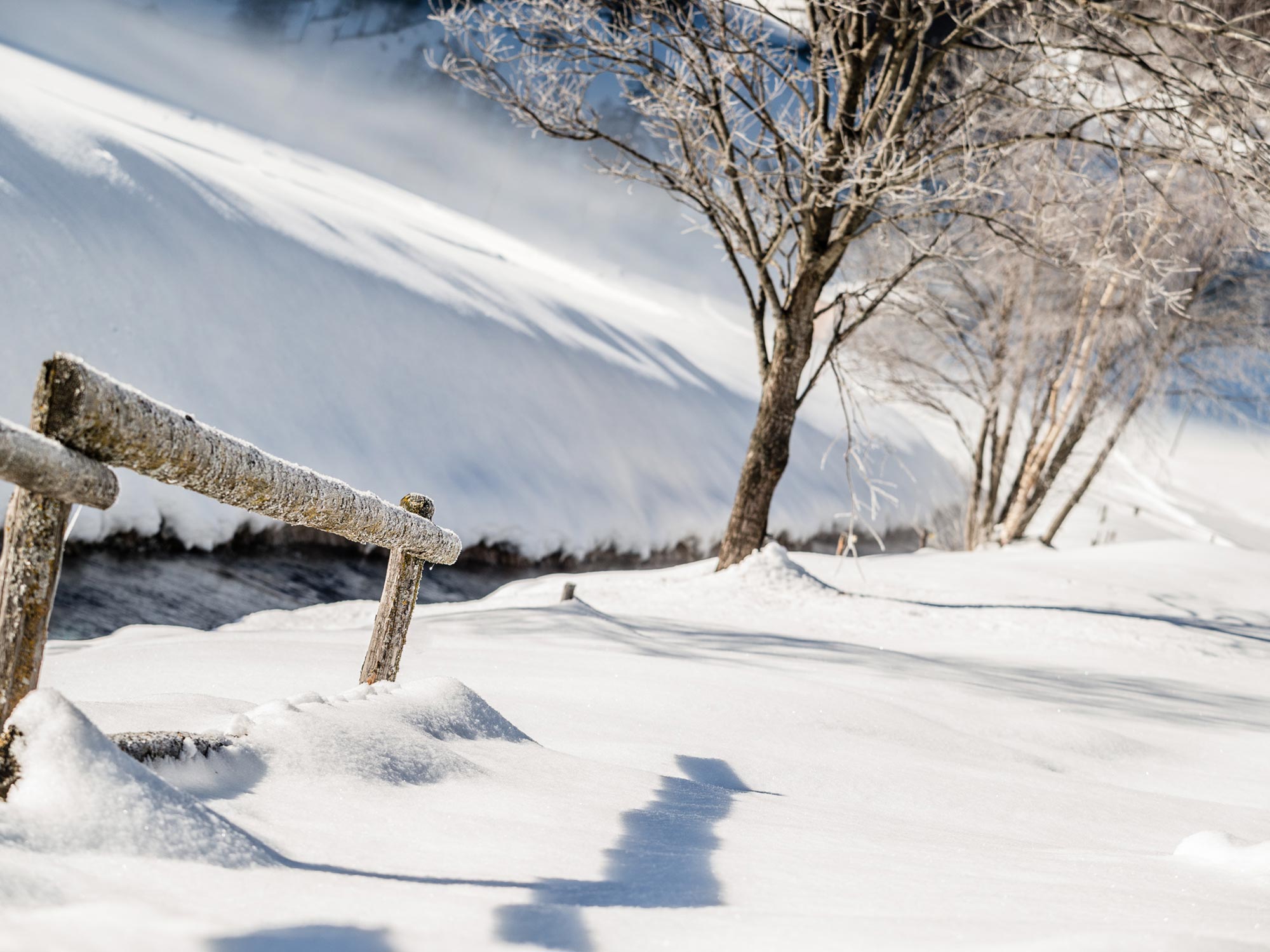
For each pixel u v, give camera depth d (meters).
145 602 13.98
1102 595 18.09
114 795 1.68
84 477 1.73
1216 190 14.34
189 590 14.90
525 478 24.66
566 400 28.72
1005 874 2.16
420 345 25.72
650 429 31.36
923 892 1.91
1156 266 13.96
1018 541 29.06
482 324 28.70
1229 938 1.50
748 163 14.00
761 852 2.34
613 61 13.96
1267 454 71.12
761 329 15.22
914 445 47.56
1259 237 13.93
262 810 2.15
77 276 18.44
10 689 1.75
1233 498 61.84
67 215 19.56
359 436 21.62
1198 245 21.77
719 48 13.72
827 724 5.72
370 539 3.04
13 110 21.84
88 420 1.72
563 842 2.28
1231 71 11.14
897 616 13.97
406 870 1.90
